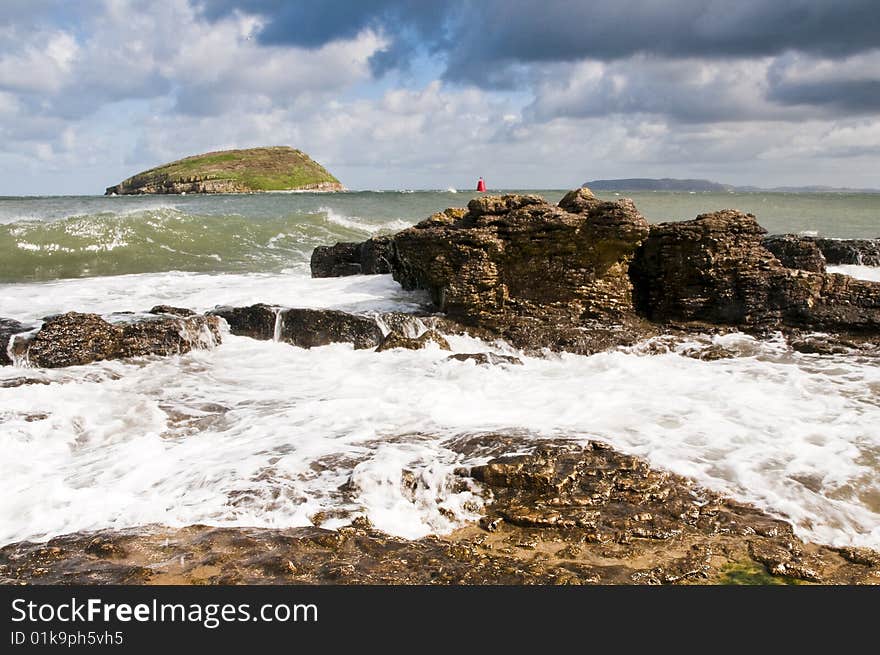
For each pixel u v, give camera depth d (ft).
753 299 41.63
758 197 258.98
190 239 87.15
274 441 25.04
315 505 20.30
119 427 26.81
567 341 39.24
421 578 17.12
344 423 26.78
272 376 34.27
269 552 17.92
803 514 20.10
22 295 53.83
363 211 136.67
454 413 27.76
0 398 28.99
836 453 23.86
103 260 74.84
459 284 42.34
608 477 21.80
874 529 19.43
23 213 116.98
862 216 136.67
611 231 41.45
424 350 38.06
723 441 24.75
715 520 19.84
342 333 39.91
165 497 20.72
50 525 19.26
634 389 31.30
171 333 37.50
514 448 23.67
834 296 41.14
